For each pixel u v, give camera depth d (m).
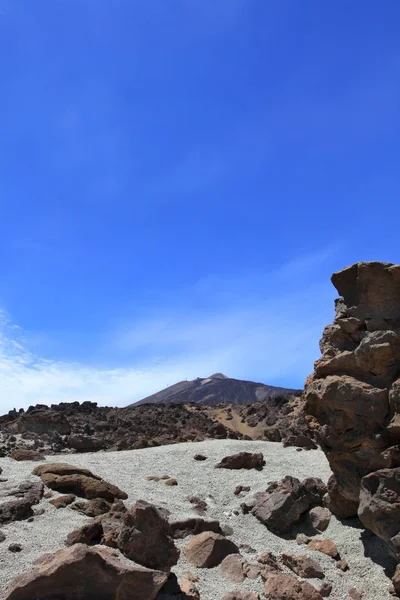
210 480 15.21
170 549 8.77
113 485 12.72
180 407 47.91
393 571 9.79
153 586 7.62
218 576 9.38
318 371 11.46
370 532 11.11
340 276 11.52
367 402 10.36
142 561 8.63
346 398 10.55
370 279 10.98
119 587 7.36
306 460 17.23
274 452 18.45
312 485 13.05
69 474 13.08
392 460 9.88
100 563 7.37
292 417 38.78
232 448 18.62
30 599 7.12
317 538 11.55
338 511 12.07
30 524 10.24
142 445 22.11
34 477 13.02
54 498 11.69
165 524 9.02
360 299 11.20
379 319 10.86
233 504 13.53
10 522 10.29
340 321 11.37
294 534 11.86
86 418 35.78
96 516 10.91
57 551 8.46
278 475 15.32
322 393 10.95
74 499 11.70
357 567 10.16
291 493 12.43
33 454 16.52
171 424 37.25
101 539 9.48
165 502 12.81
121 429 31.41
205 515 12.50
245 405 50.72
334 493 12.03
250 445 19.28
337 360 11.08
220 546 10.02
